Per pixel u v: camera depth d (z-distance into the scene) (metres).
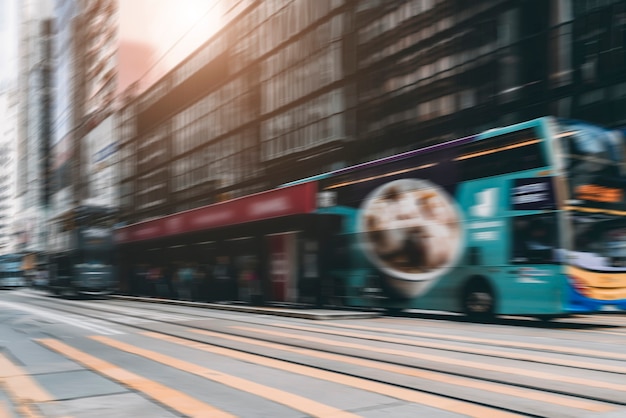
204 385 6.00
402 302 15.72
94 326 13.84
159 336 11.30
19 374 6.73
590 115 19.39
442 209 14.70
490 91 22.48
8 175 148.75
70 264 35.06
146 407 4.94
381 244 16.52
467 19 23.42
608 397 5.17
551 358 7.68
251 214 22.95
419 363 7.35
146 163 52.38
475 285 13.77
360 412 4.70
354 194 17.75
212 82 41.66
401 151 25.98
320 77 30.81
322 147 30.48
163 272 33.25
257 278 23.53
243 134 37.78
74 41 77.38
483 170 13.72
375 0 27.70
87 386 5.94
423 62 25.20
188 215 29.14
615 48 18.84
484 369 6.83
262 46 35.88
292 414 4.67
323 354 8.37
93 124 66.88
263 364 7.43
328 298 18.72
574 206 12.13
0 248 152.25
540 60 20.94
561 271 11.96
